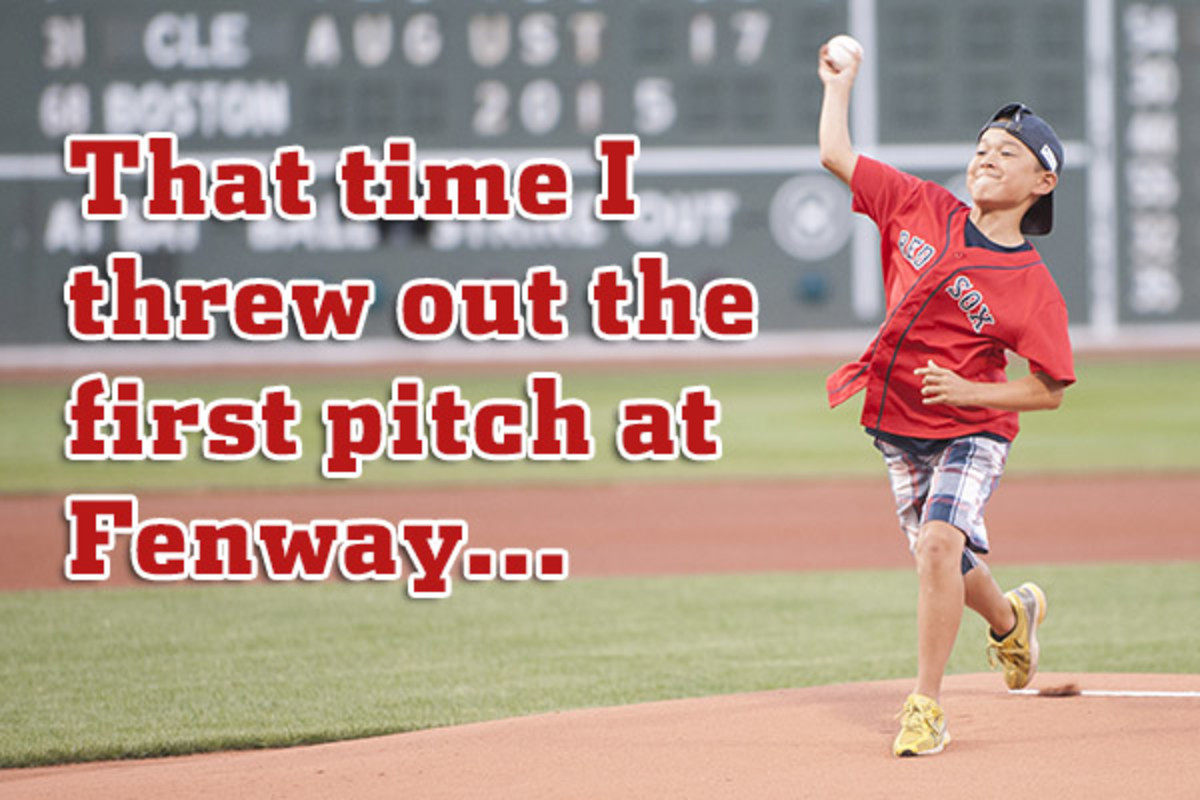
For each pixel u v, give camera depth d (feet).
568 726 39.91
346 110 252.83
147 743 45.03
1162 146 262.88
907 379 37.14
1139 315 266.57
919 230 37.27
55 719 48.60
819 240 262.67
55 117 251.80
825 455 139.23
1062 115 261.24
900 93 258.16
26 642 61.72
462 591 74.54
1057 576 77.36
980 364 36.96
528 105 255.50
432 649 60.03
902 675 53.67
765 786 33.19
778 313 263.90
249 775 36.65
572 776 34.68
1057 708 40.16
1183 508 104.78
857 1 257.14
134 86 251.39
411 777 35.37
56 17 250.37
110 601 71.36
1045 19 258.98
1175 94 261.85
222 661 57.88
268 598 72.28
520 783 34.32
